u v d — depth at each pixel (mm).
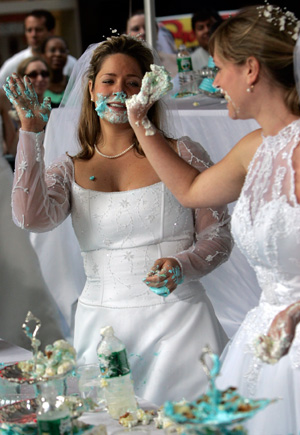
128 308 6262
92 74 6391
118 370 4672
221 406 3314
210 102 9898
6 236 9523
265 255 4766
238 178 5293
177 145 6492
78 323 6555
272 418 4750
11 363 5605
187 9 14969
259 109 4871
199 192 5457
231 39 4746
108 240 6312
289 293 4801
